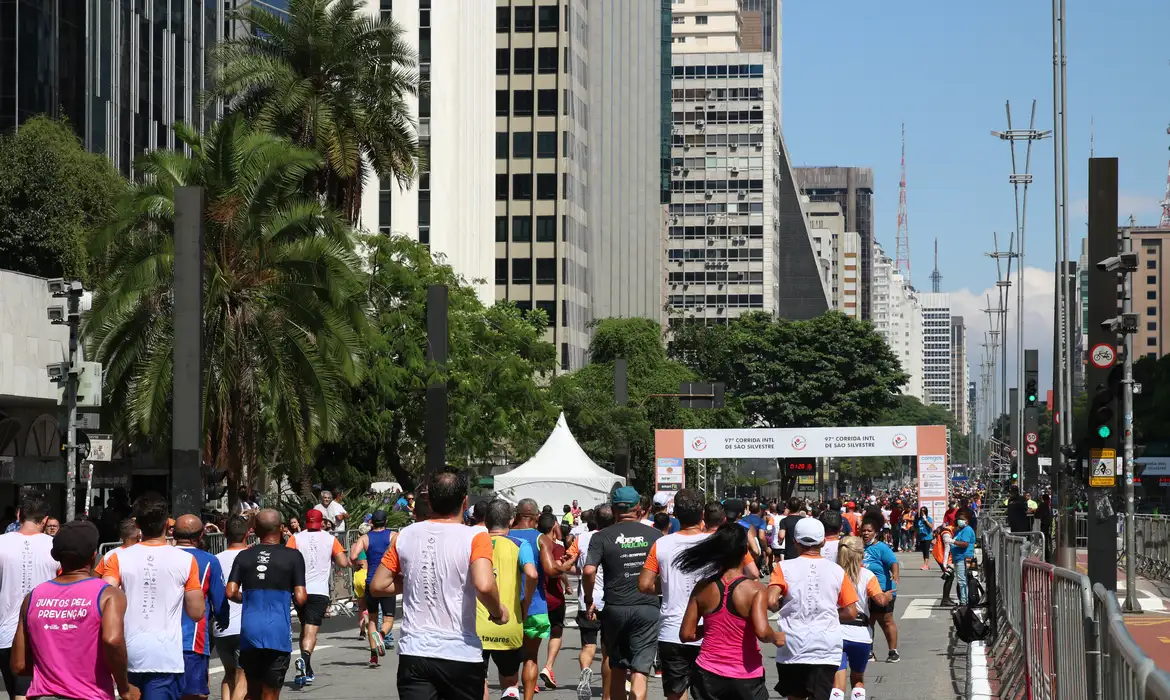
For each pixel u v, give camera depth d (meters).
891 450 49.06
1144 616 25.83
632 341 82.56
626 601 12.35
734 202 174.25
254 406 32.59
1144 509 78.50
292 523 21.78
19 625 8.29
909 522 60.03
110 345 31.48
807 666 10.32
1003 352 99.25
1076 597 9.52
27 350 31.50
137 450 37.16
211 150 32.38
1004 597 20.20
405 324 44.75
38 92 44.56
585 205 114.44
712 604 9.10
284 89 40.78
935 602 31.61
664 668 11.02
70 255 39.78
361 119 41.47
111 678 8.30
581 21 113.38
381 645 19.33
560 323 107.12
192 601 10.48
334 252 33.00
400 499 38.94
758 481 104.38
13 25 43.47
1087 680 8.66
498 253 108.19
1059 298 45.78
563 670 18.86
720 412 83.81
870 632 13.98
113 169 43.72
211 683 17.83
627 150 127.62
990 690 15.44
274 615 12.68
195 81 57.00
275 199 32.94
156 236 32.41
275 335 32.09
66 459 21.58
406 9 85.44
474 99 91.94
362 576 19.12
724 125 175.00
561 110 107.75
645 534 12.49
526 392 48.88
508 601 12.23
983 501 102.56
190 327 20.47
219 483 31.48
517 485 43.78
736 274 174.00
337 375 33.06
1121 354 26.83
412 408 44.78
